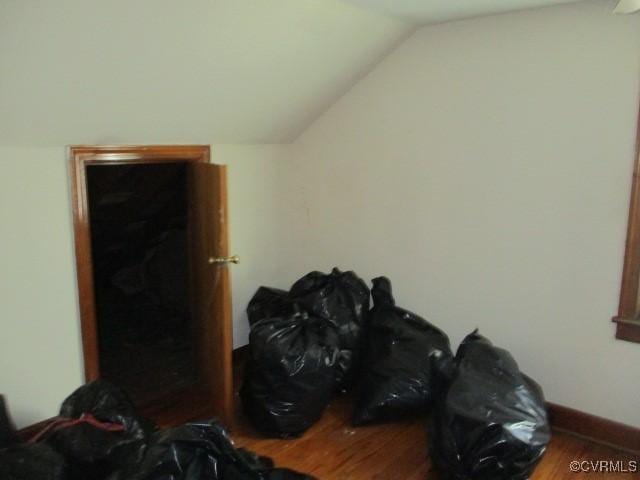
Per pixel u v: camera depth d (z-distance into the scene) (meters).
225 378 2.61
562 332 2.60
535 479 2.26
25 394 2.36
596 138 2.40
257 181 3.32
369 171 3.16
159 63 2.12
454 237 2.88
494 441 2.04
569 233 2.52
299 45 2.47
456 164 2.82
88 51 1.88
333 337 2.70
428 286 3.03
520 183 2.63
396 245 3.12
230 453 1.67
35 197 2.29
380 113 3.06
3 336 2.25
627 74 2.29
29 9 1.61
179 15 1.93
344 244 3.36
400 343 2.72
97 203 3.54
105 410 2.05
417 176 2.97
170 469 1.59
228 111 2.73
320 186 3.41
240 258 3.29
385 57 2.98
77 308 2.50
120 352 3.57
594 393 2.54
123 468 1.66
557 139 2.50
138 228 4.07
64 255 2.42
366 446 2.50
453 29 2.72
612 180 2.38
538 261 2.63
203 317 2.84
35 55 1.78
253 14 2.12
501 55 2.60
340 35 2.54
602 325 2.48
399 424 2.69
